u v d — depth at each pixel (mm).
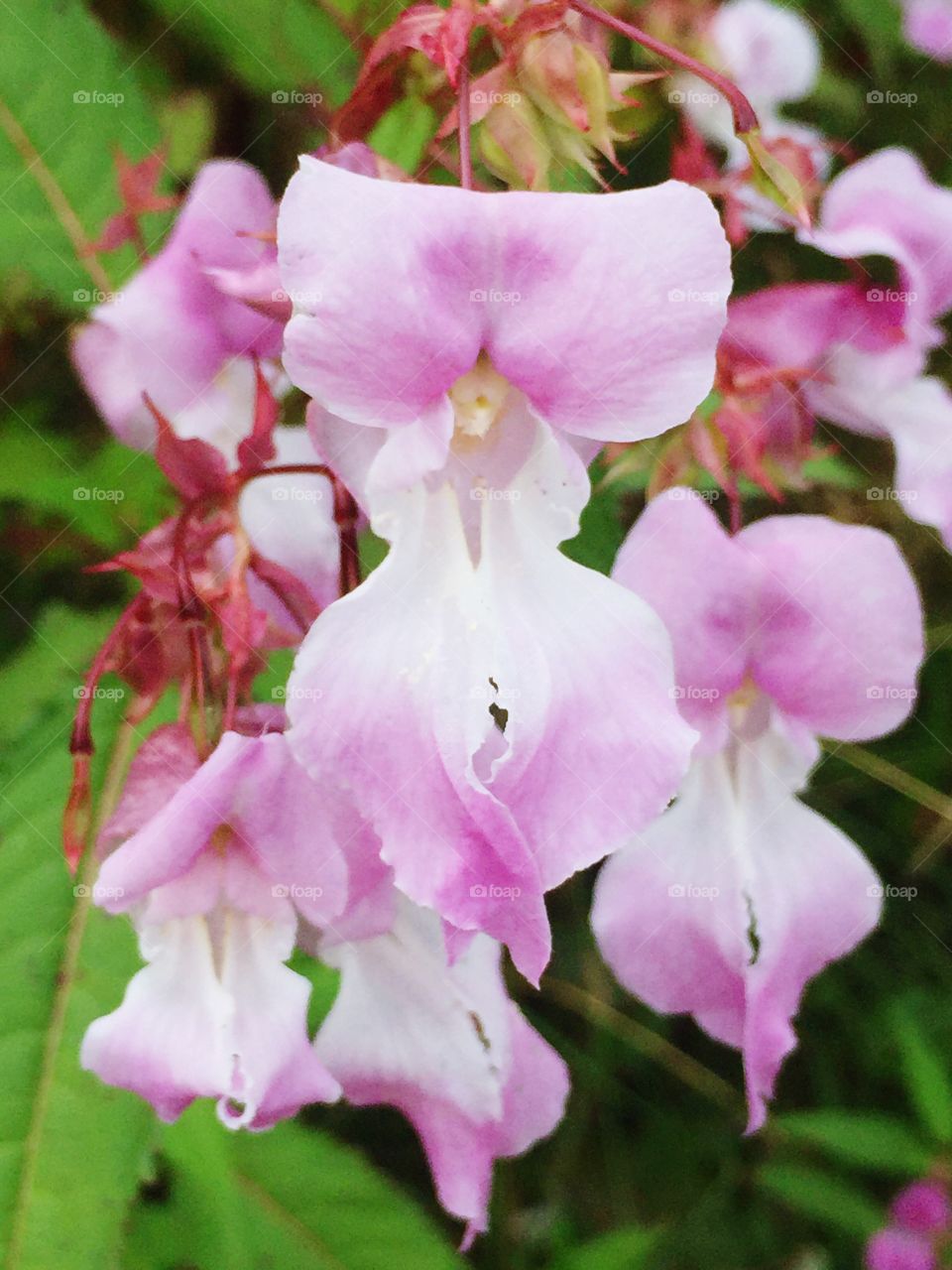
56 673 147
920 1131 212
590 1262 194
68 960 137
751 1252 232
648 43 115
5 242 151
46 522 157
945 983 233
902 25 187
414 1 144
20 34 152
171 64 154
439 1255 166
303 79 152
